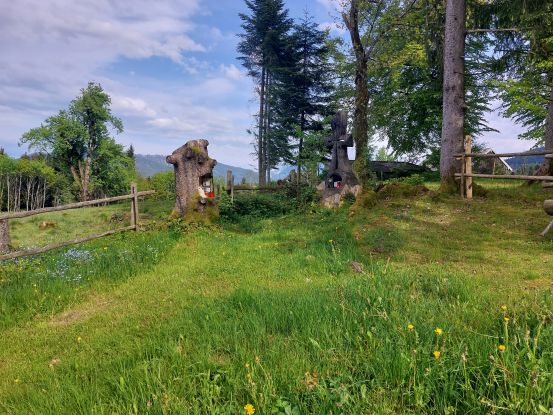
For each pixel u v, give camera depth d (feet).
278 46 106.52
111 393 8.95
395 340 9.55
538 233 25.57
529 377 7.16
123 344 12.00
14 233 47.06
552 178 28.27
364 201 35.99
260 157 115.75
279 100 105.91
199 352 10.23
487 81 50.57
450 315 11.65
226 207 41.34
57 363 11.59
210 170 37.11
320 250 23.68
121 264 22.45
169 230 33.32
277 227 34.19
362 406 7.45
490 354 8.38
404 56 69.67
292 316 12.07
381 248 24.16
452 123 38.17
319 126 103.35
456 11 38.06
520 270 18.39
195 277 20.17
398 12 60.90
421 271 17.93
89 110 155.63
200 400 7.91
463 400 7.47
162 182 133.90
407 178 57.67
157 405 7.73
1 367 12.00
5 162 147.84
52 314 16.53
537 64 43.75
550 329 9.25
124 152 170.50
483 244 24.16
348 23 58.49
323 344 9.98
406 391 7.75
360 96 60.80
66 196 153.17
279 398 7.68
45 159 160.86
